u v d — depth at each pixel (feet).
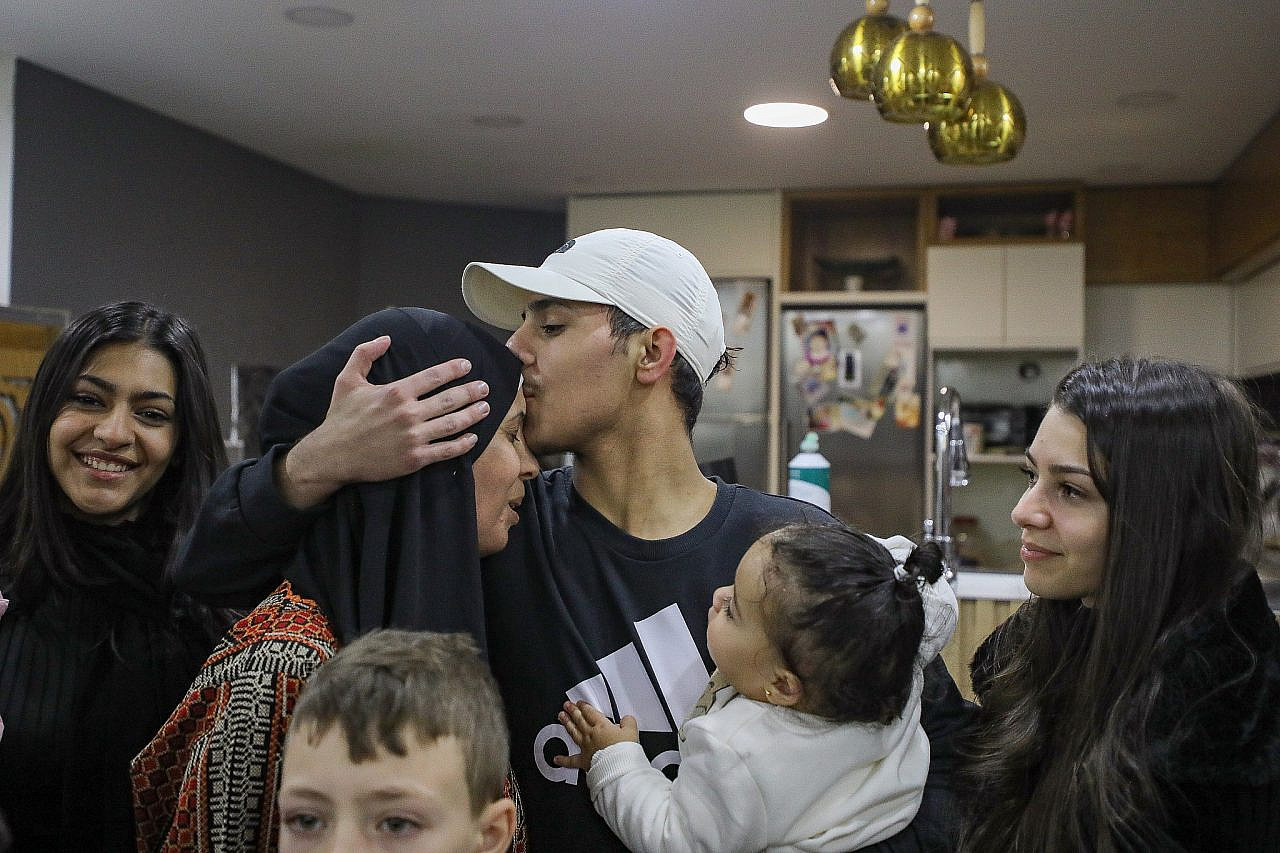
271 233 18.95
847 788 3.92
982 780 4.10
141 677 4.95
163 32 13.12
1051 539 3.95
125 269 15.81
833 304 20.25
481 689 3.29
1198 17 12.00
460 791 3.15
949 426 10.12
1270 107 15.05
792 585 3.81
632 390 4.36
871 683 3.78
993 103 8.66
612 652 4.28
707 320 4.46
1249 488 3.80
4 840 4.28
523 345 4.32
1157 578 3.69
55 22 12.89
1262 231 15.85
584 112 15.79
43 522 4.90
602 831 4.10
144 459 5.07
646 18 12.33
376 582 3.59
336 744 3.07
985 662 4.81
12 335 13.14
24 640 4.87
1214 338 19.72
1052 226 19.61
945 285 19.60
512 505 4.11
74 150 14.90
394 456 3.53
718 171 18.90
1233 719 3.43
